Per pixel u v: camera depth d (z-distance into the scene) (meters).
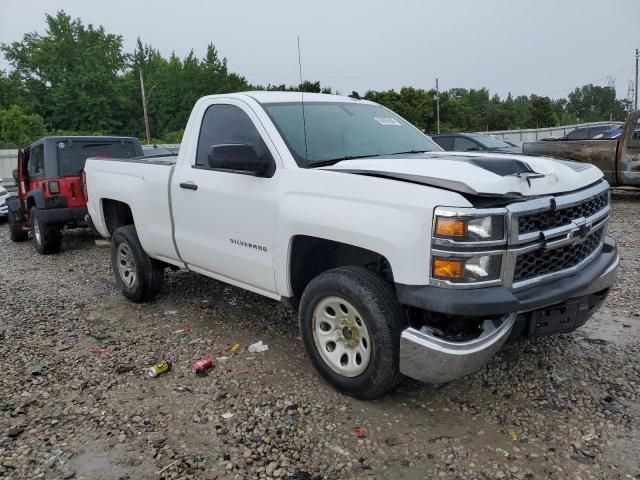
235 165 3.85
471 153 4.00
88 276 7.25
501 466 2.96
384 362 3.29
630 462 2.96
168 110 76.38
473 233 2.94
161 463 3.06
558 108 135.38
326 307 3.65
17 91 67.06
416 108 73.06
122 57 72.62
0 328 5.21
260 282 4.17
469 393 3.70
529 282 3.17
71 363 4.35
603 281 3.66
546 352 4.26
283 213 3.76
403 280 3.12
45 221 8.55
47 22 68.56
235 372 4.11
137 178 5.34
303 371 4.09
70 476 2.97
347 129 4.36
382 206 3.21
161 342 4.74
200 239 4.62
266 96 4.45
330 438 3.25
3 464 3.07
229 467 3.02
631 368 3.98
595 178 3.79
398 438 3.23
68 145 8.96
